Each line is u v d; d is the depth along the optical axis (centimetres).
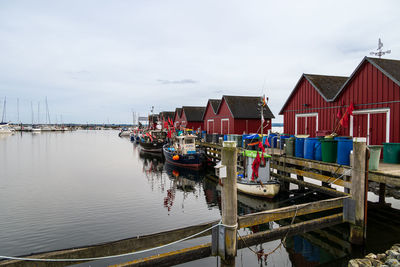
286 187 1384
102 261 715
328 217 741
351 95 1361
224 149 577
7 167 2364
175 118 4909
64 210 1179
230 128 2748
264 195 1261
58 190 1546
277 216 670
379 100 1202
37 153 3503
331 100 1480
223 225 585
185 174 2105
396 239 816
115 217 1095
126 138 7475
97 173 2119
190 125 4084
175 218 1088
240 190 1349
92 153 3575
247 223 628
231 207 581
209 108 3378
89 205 1257
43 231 945
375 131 1221
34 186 1644
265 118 2761
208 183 1792
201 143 2808
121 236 904
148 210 1191
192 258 571
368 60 1244
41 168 2325
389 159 1017
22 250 804
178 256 557
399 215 1012
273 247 809
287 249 792
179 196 1445
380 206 1083
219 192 1545
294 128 1861
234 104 2797
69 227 984
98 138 7331
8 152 3588
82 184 1714
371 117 1244
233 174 579
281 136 1691
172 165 2509
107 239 880
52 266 446
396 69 1203
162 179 1911
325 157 1066
